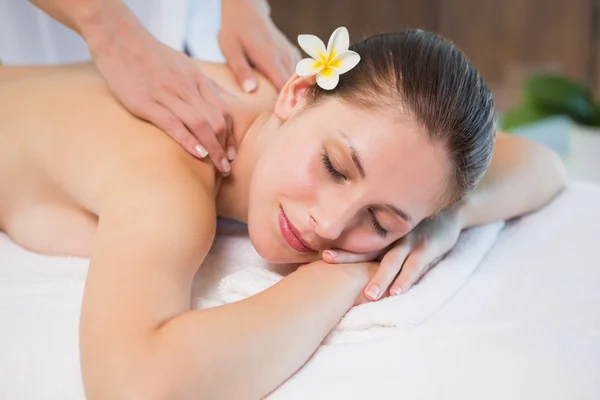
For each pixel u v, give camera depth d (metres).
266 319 0.80
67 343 0.83
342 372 0.81
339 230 0.91
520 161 1.27
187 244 0.87
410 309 0.90
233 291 0.94
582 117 2.61
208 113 1.01
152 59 1.05
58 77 1.16
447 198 0.99
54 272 1.02
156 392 0.71
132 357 0.73
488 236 1.15
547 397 0.75
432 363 0.81
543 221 1.25
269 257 0.99
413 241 1.04
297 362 0.81
